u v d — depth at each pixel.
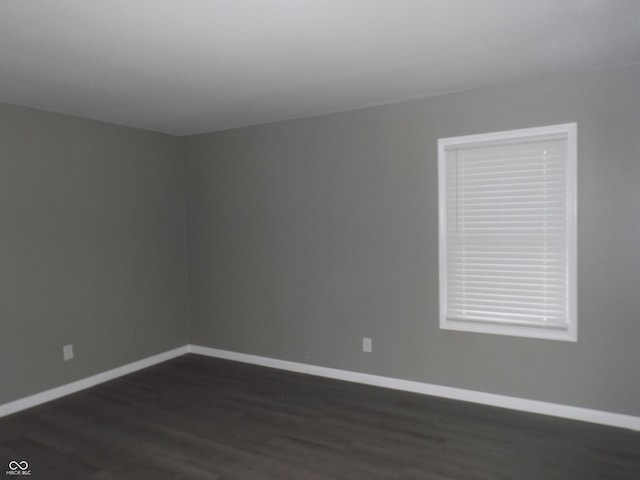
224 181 4.60
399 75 2.96
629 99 2.87
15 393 3.47
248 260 4.51
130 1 1.90
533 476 2.49
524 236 3.24
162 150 4.66
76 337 3.89
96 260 4.04
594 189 2.98
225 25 2.16
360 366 3.94
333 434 3.02
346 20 2.14
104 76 2.87
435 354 3.60
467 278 3.46
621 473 2.49
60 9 1.96
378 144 3.74
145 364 4.49
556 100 3.07
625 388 2.97
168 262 4.74
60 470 2.63
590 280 3.03
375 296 3.83
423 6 2.01
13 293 3.46
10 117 3.45
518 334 3.28
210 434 3.06
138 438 3.02
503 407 3.35
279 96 3.39
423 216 3.59
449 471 2.55
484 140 3.33
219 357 4.78
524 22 2.19
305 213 4.14
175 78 2.93
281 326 4.35
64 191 3.79
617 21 2.20
